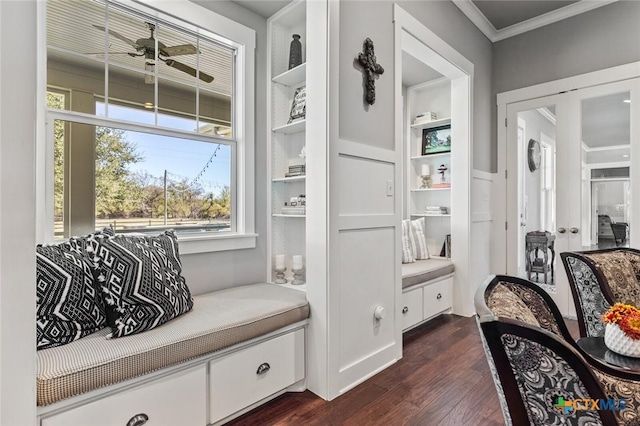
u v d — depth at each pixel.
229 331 1.64
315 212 2.01
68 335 1.39
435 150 4.07
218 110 2.48
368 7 2.27
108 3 1.97
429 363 2.38
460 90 3.46
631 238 3.03
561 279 3.45
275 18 2.65
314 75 2.02
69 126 1.83
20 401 0.79
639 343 1.38
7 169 0.77
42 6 1.70
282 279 2.61
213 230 2.44
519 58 3.72
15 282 0.79
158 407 1.43
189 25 2.24
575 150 3.36
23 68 0.80
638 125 3.00
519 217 3.76
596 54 3.23
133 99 2.07
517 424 0.79
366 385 2.09
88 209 1.90
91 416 1.26
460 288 3.46
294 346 1.97
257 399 1.79
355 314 2.13
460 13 3.32
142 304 1.53
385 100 2.40
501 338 0.78
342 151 2.05
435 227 4.11
